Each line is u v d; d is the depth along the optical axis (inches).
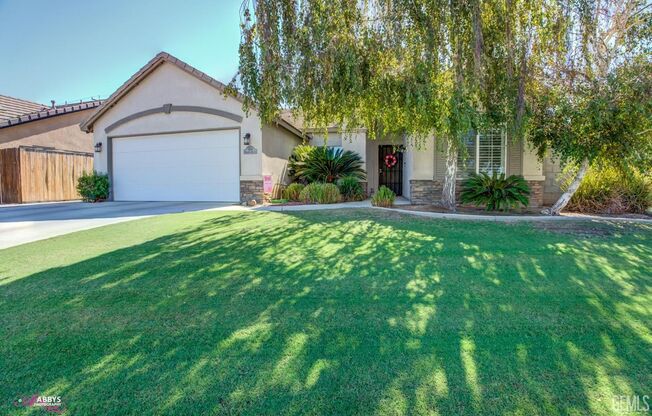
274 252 216.8
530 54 314.7
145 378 91.8
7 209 467.5
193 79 536.4
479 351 103.3
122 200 587.8
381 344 107.3
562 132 336.5
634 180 354.0
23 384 89.8
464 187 432.5
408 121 328.5
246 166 514.9
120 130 579.5
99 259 202.5
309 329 117.2
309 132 642.2
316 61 291.0
